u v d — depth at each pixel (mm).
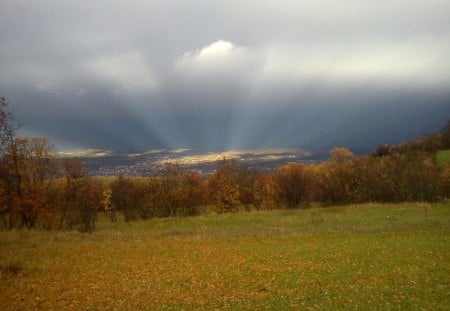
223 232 42250
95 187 69812
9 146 49438
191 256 30344
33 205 52000
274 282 22812
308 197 80875
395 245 31781
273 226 46250
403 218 46188
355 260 27297
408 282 21719
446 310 17422
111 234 41906
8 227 50438
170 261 28797
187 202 82500
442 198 73875
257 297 20203
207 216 56938
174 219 57000
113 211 75312
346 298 19406
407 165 80312
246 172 92062
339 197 81062
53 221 57938
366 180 80125
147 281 23688
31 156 53438
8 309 19016
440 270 23938
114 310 18766
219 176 84875
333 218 49062
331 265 26250
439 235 35594
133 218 78125
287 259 28500
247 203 87312
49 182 56188
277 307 18547
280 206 79500
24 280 23984
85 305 19500
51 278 24453
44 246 34438
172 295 20906
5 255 30672
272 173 86750
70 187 58562
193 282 23312
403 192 76625
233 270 25875
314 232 40188
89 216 58625
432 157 86875
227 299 20031
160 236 40656
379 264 25938
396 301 18719
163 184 83562
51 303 19844
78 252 32031
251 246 33781
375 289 20703
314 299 19500
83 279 24219
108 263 28312
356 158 87062
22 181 52281
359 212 51781
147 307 19109
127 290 21922
